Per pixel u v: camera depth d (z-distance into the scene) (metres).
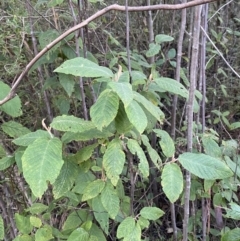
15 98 1.31
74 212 1.42
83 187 1.27
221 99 2.43
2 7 1.82
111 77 1.02
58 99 1.76
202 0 0.97
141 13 2.40
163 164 1.16
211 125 2.07
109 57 1.91
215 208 1.75
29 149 0.99
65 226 1.38
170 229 1.88
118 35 2.44
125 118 1.02
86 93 1.72
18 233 1.59
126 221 1.13
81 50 1.61
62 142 1.07
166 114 2.16
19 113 1.31
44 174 0.95
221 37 2.45
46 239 1.19
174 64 1.99
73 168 1.12
